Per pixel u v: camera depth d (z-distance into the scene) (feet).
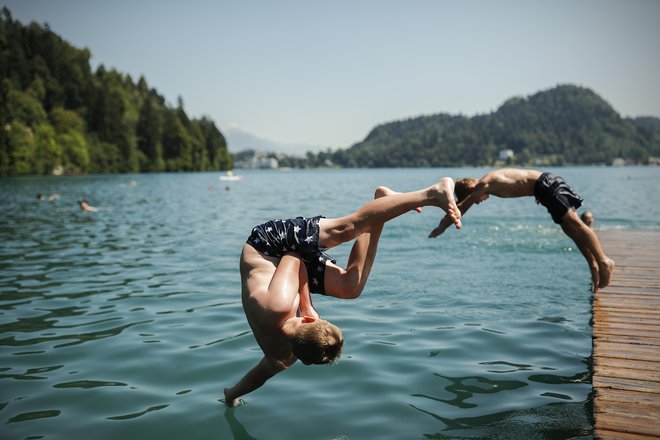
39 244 41.55
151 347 17.95
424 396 14.12
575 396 13.94
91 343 18.35
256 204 89.20
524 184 13.51
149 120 342.85
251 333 19.40
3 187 149.18
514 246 39.65
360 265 12.75
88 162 294.05
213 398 14.11
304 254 12.49
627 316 19.69
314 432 12.21
